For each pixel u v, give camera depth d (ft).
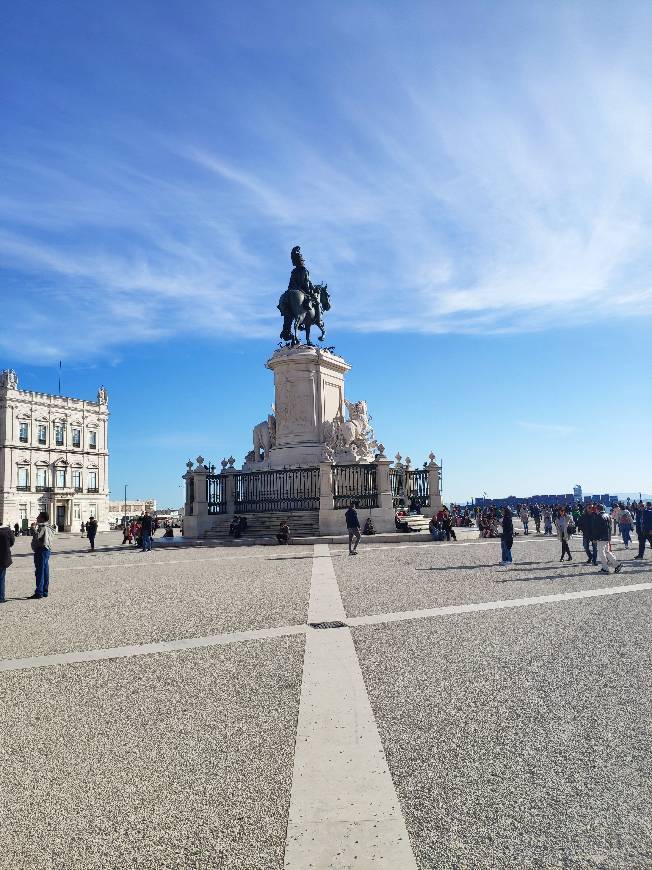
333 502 67.10
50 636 21.22
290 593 28.60
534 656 16.97
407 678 15.28
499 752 11.13
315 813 9.24
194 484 75.10
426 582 31.12
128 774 10.68
